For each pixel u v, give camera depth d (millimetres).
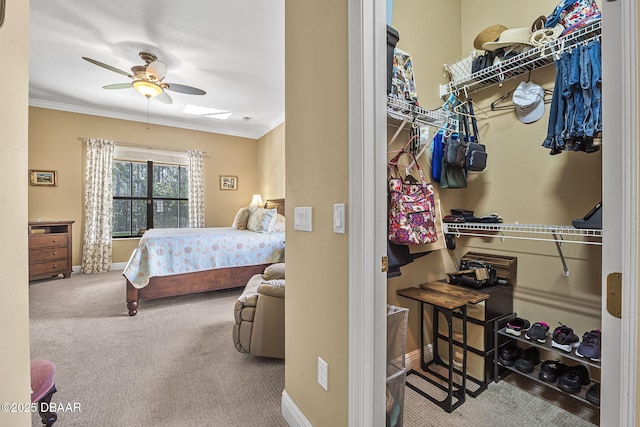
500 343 1796
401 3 1849
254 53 3041
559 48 1535
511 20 1926
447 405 1516
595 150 1432
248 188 6117
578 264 1654
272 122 5367
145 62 3133
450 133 1950
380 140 1018
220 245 3461
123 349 2188
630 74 520
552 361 1674
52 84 3773
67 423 1414
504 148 1970
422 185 1615
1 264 549
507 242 1945
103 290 3689
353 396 1002
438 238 1755
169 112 4852
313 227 1240
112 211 4879
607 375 559
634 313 517
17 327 587
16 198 584
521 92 1810
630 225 521
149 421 1436
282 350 1974
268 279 2344
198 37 2766
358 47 982
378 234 1016
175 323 2715
